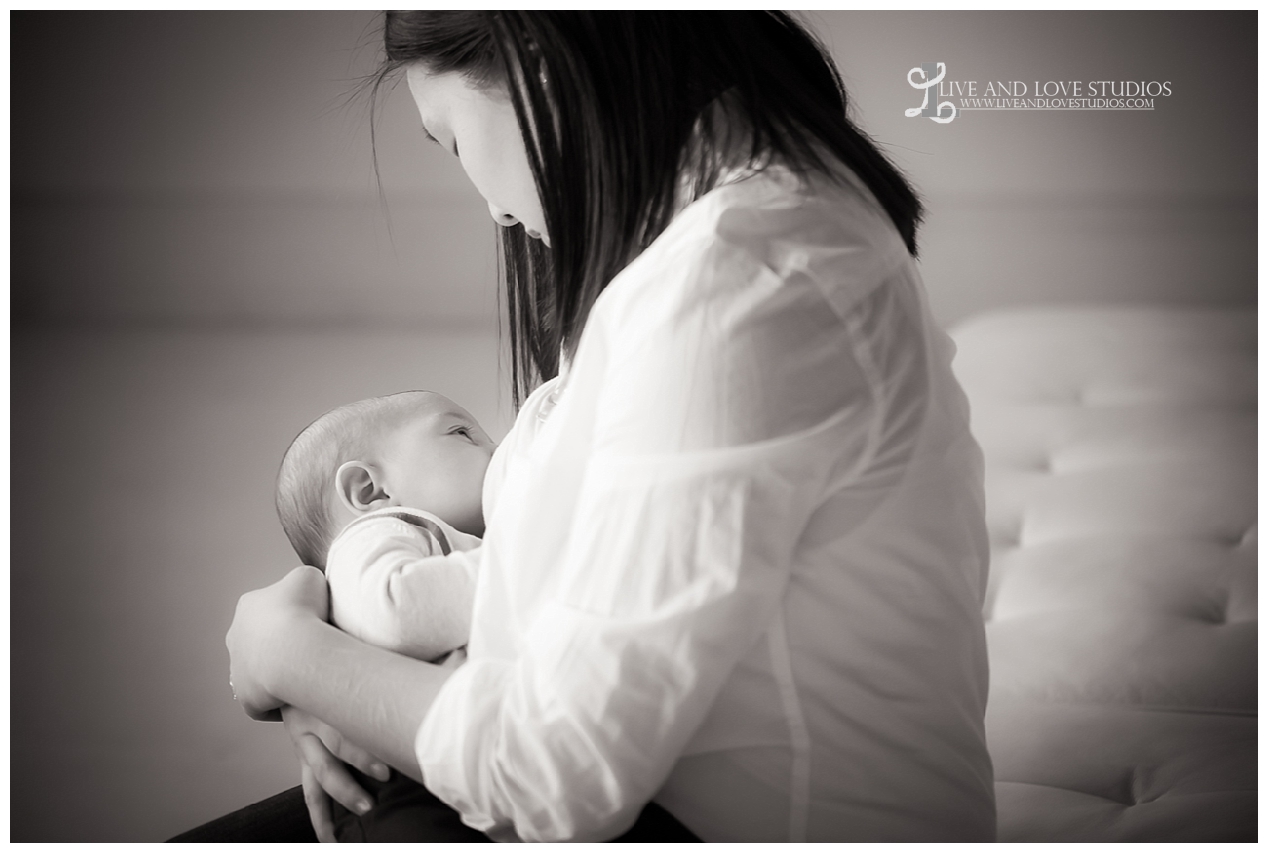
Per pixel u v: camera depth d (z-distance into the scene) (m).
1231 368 3.45
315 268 6.32
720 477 0.79
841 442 0.82
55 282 6.29
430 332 5.88
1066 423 2.84
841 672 0.87
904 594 0.88
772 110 0.92
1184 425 2.85
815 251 0.84
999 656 1.82
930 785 0.90
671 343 0.81
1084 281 5.53
